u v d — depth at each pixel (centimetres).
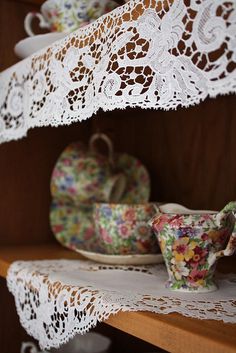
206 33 32
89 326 41
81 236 72
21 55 64
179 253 44
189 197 70
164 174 74
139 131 79
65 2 57
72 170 70
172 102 34
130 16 39
